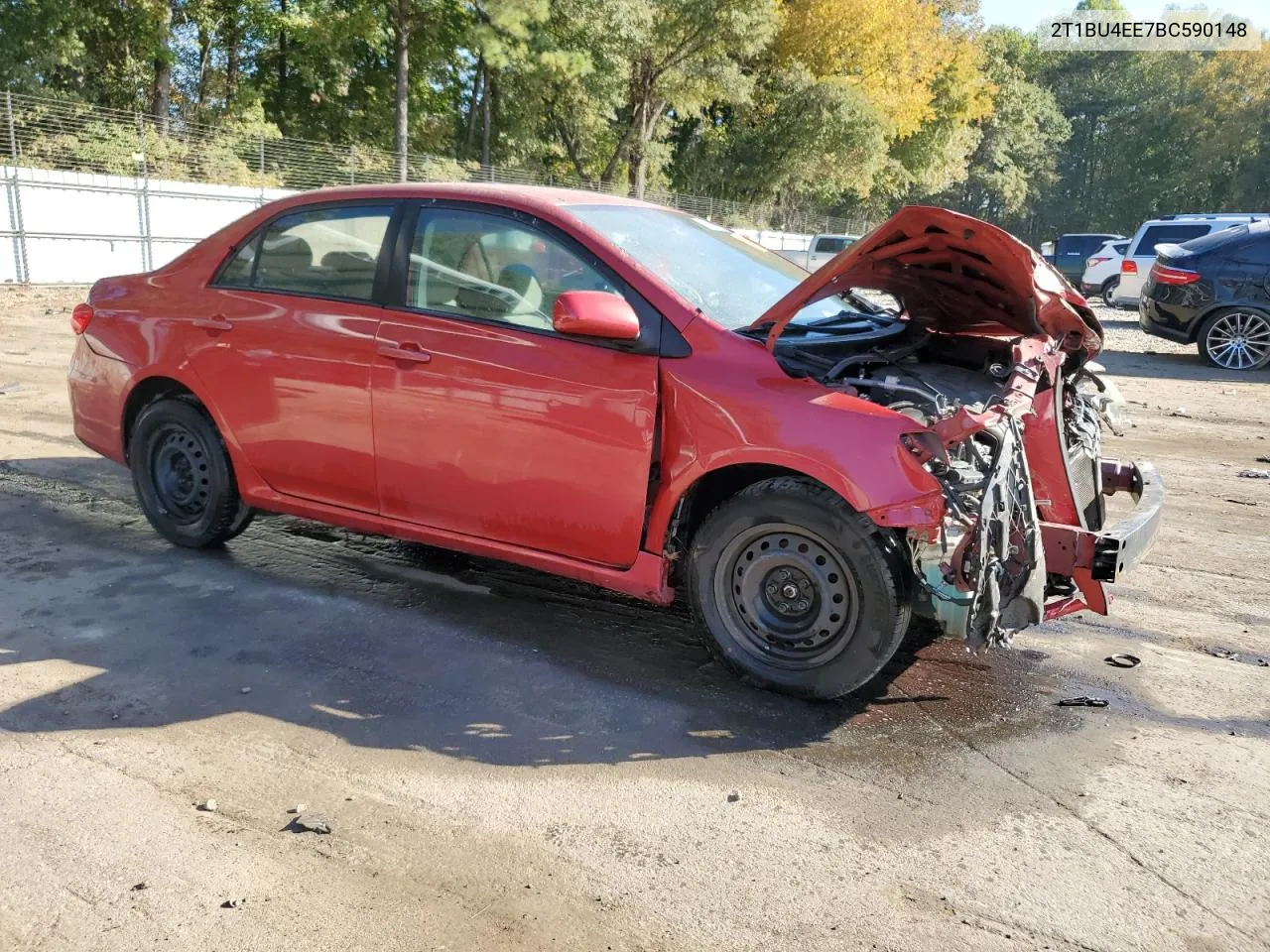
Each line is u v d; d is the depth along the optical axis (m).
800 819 2.84
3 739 3.14
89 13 32.84
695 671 3.77
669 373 3.54
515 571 4.76
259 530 5.25
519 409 3.73
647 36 39.12
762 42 40.81
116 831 2.68
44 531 5.11
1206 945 2.35
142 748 3.11
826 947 2.32
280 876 2.53
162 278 4.83
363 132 43.38
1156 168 90.88
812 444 3.28
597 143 44.69
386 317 4.06
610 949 2.30
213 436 4.63
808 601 3.46
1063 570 3.52
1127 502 6.21
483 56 34.12
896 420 3.23
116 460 5.01
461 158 44.12
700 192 51.81
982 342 4.32
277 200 4.52
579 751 3.18
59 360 10.81
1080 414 4.21
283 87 43.00
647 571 3.65
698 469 3.48
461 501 3.96
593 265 3.72
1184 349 15.29
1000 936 2.37
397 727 3.29
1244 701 3.66
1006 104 74.44
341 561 4.82
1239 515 6.17
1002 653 4.02
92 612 4.12
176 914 2.37
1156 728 3.44
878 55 52.16
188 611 4.17
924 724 3.42
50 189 22.42
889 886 2.55
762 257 4.59
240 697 3.46
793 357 3.69
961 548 3.19
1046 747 3.28
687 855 2.66
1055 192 96.06
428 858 2.62
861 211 62.66
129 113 27.84
